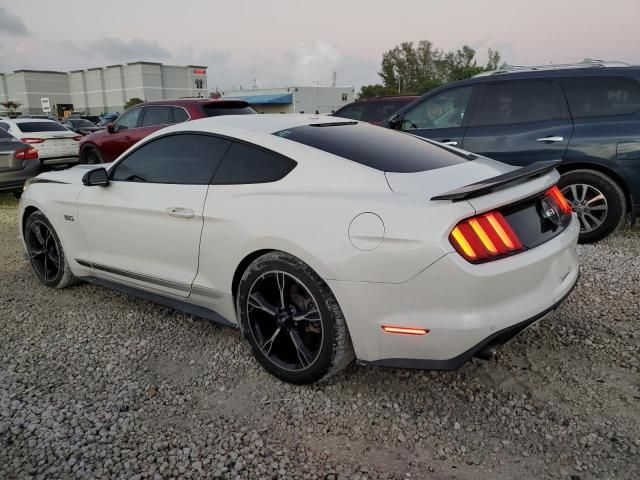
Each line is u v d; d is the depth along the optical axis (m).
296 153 3.04
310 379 2.89
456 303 2.43
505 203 2.55
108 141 10.55
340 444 2.51
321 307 2.72
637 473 2.26
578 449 2.42
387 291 2.52
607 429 2.54
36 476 2.32
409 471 2.32
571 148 5.38
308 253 2.68
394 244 2.48
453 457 2.40
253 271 2.96
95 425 2.67
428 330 2.48
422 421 2.66
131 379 3.12
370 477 2.29
